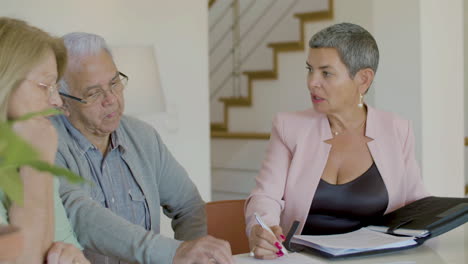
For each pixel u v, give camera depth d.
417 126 3.60
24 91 1.22
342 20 3.94
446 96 3.82
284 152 2.11
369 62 1.96
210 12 6.70
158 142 2.10
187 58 3.86
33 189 1.18
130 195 1.92
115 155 1.92
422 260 1.55
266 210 1.93
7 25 1.20
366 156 2.04
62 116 1.84
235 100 6.27
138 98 2.97
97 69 1.78
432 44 3.65
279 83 5.95
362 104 2.06
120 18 3.48
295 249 1.67
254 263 1.53
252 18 6.37
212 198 5.91
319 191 2.02
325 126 2.08
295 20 6.03
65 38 1.80
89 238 1.56
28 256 1.15
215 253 1.40
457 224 1.70
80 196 1.67
